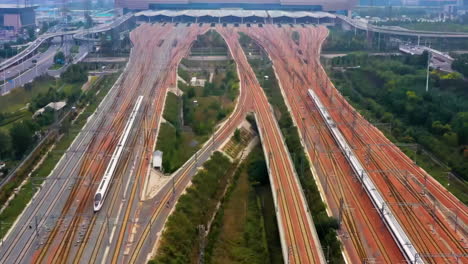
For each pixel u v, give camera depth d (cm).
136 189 12719
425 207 12050
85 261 9606
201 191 13012
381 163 14612
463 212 12006
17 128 15188
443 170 14838
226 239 11788
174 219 11231
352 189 13000
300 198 12162
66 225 10975
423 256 9975
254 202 13550
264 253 11269
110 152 15375
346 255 10212
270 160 14412
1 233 10762
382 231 11025
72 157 15050
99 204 11556
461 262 9825
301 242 10219
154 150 15400
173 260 9981
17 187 13225
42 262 9600
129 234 10569
